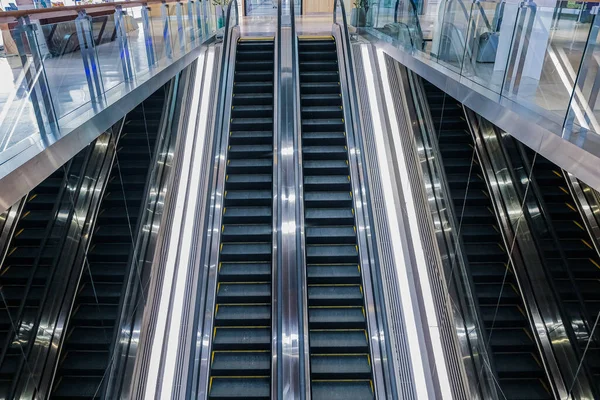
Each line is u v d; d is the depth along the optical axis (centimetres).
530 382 347
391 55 784
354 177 648
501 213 412
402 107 745
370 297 551
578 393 284
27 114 312
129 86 495
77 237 355
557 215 310
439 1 578
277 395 443
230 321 570
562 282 302
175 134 689
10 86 294
